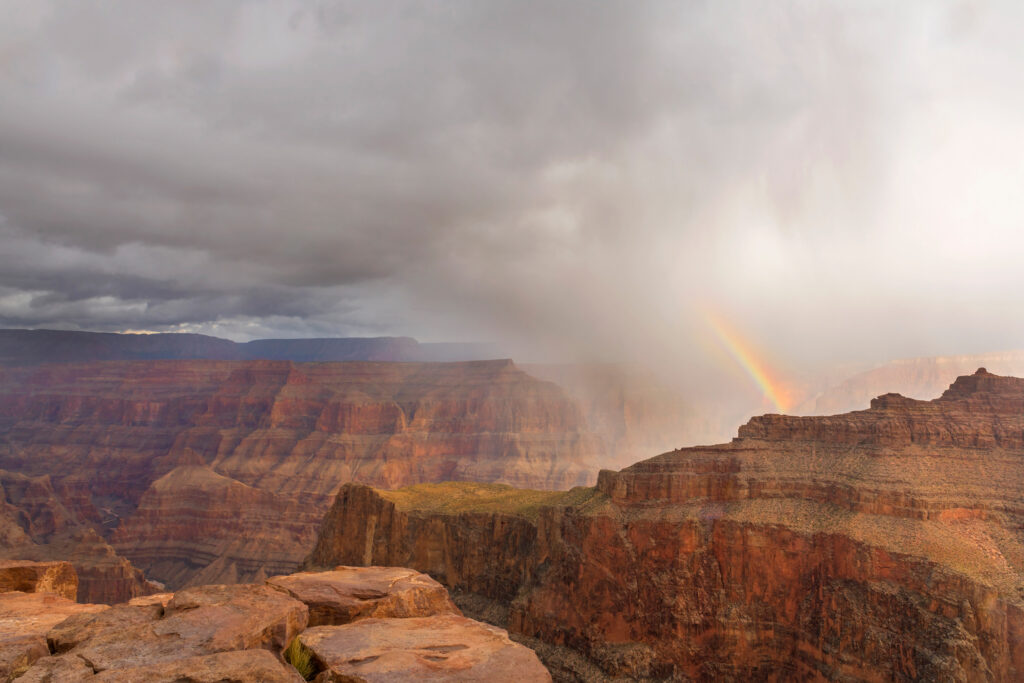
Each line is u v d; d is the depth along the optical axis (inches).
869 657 3408.0
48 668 825.5
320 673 898.1
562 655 4197.8
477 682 843.4
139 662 844.0
